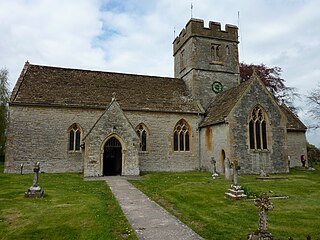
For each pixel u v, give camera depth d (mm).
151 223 8203
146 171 24391
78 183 16672
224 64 29891
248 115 22125
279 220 8633
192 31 29156
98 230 7551
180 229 7629
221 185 15711
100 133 20797
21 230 7746
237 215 9281
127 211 9648
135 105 24859
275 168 22312
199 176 20922
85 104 23297
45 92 23109
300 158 27203
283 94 39750
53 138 22406
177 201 11562
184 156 25719
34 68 25172
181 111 25875
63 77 25422
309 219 8773
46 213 9398
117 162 24219
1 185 15344
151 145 24891
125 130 21469
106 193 13406
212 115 24984
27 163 21562
